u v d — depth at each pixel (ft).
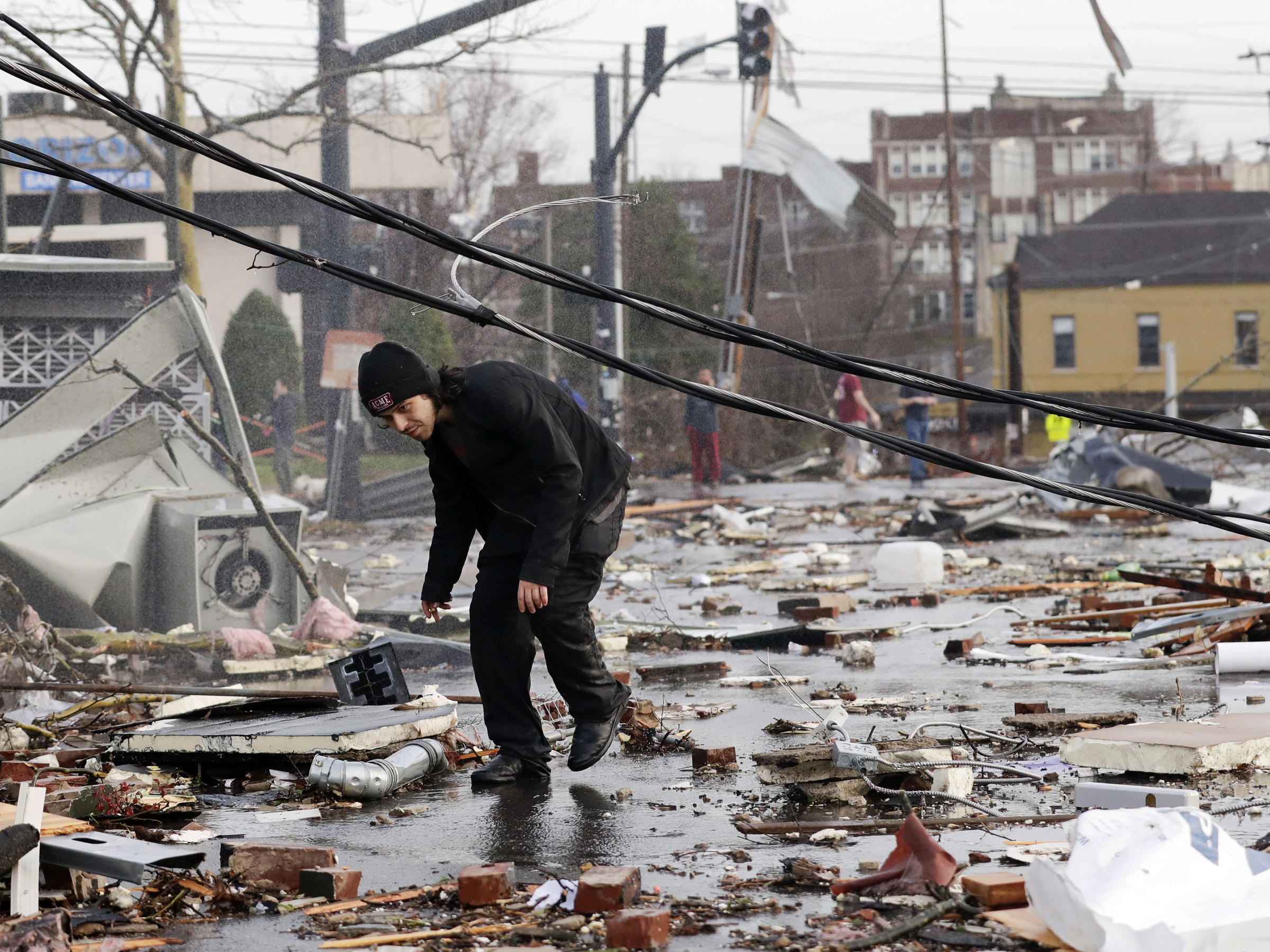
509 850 15.47
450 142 95.30
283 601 34.12
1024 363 210.18
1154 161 319.68
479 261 18.52
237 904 13.33
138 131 70.54
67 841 13.91
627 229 118.11
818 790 17.44
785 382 148.87
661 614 41.39
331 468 64.75
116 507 32.53
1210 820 11.91
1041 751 20.43
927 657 32.04
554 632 19.12
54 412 33.04
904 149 316.81
